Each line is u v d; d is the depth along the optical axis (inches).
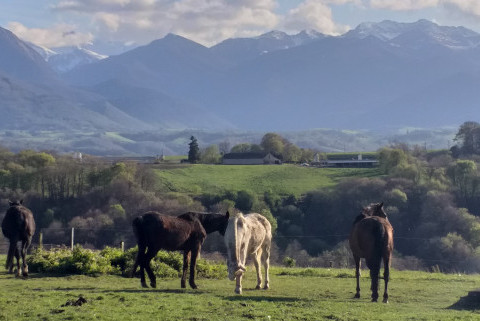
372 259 740.0
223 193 4970.5
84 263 965.8
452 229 3959.2
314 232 4522.6
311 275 1122.7
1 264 1059.9
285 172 6476.4
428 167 5393.7
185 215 812.0
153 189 4891.7
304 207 4891.7
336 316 622.2
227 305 665.0
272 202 4953.3
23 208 890.7
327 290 872.9
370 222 751.1
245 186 5590.6
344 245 3750.0
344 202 4756.4
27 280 861.2
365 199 4697.3
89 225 3693.4
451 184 4830.2
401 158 5979.3
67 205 4372.5
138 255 778.2
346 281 1013.8
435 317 629.9
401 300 786.8
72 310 602.2
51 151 6358.3
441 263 3538.4
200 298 704.4
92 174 4692.4
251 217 841.5
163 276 961.5
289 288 889.5
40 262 969.5
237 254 775.1
